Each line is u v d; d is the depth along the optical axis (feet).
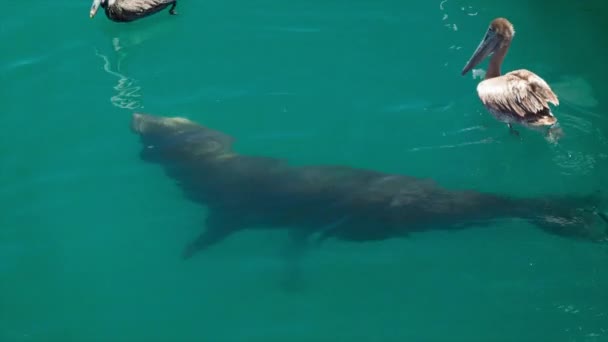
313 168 38.42
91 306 33.09
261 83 44.29
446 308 32.45
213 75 45.03
